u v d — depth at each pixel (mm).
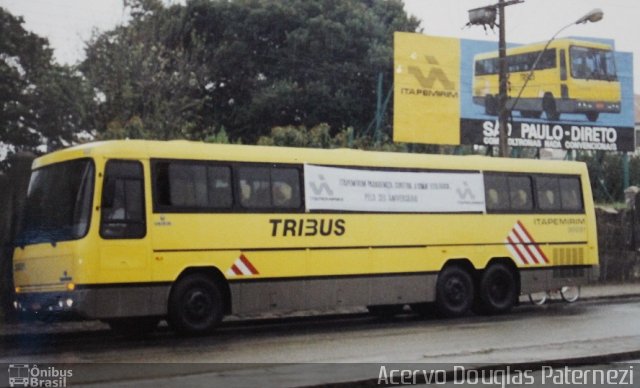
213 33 49062
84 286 16047
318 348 15609
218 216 17797
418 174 21047
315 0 49188
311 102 46875
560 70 39594
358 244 19781
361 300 19750
